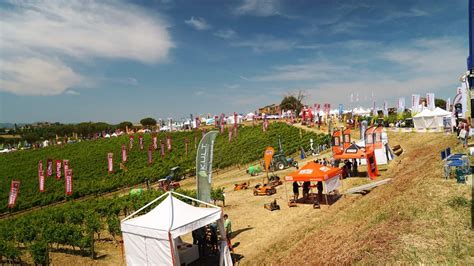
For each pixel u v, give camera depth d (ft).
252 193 91.45
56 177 170.40
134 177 141.59
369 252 34.42
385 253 33.14
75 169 193.36
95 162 209.15
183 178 138.92
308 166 74.08
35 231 62.64
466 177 54.03
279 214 68.69
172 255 40.50
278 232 58.34
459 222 37.55
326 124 231.50
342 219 53.36
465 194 45.96
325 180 69.26
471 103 40.96
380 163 107.24
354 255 34.99
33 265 54.65
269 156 101.35
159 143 246.68
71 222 71.31
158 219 43.37
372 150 94.73
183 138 254.06
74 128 462.19
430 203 44.88
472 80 40.24
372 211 51.44
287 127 238.07
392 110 258.16
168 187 109.40
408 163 100.94
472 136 96.78
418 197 48.98
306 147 165.07
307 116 251.80
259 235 58.39
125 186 136.46
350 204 64.64
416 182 59.52
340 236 44.50
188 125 316.81
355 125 207.31
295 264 40.45
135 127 454.40
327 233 48.57
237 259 49.24
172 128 318.65
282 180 104.12
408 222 40.29
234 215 71.72
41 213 86.17
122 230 45.68
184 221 42.50
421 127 158.40
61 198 125.18
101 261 53.78
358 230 43.73
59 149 272.10
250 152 170.19
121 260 53.93
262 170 130.52
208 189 60.49
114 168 184.65
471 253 31.09
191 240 60.64
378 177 89.81
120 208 76.33
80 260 54.29
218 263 48.60
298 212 68.28
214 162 153.99
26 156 254.68
